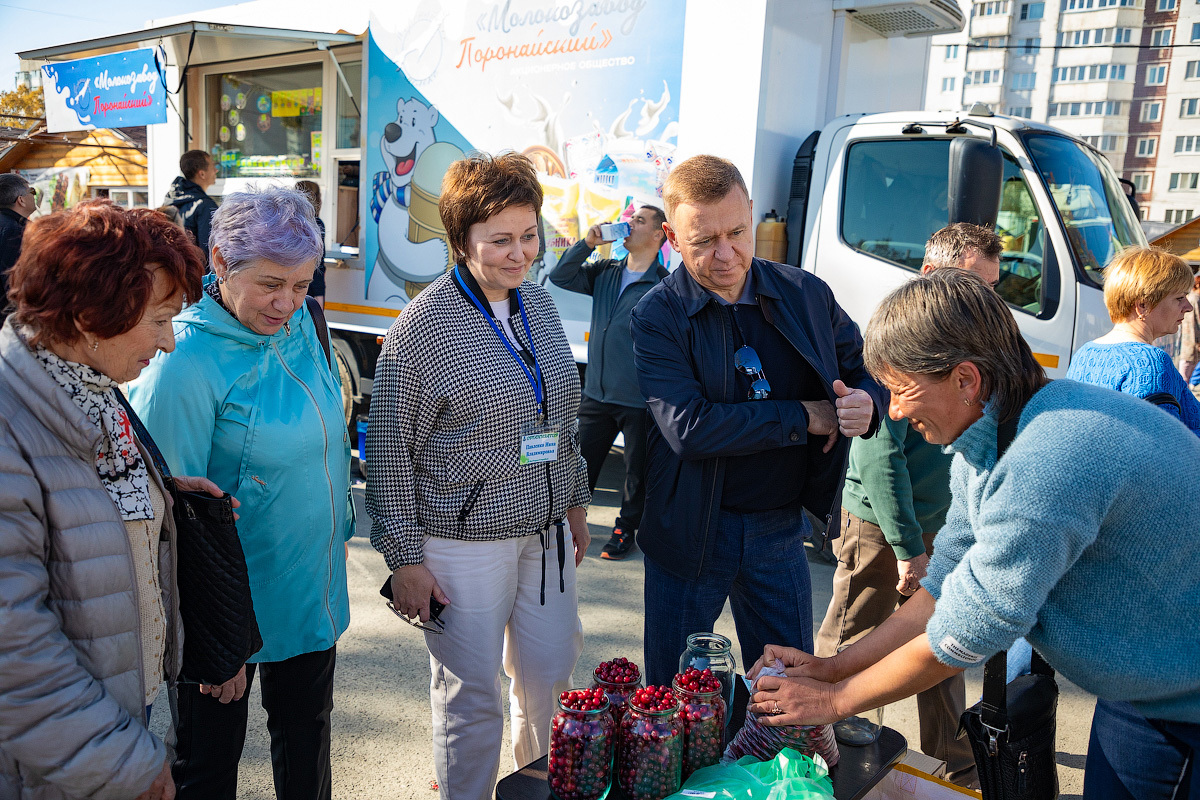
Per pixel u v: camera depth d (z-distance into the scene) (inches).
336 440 75.1
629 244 168.1
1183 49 2224.4
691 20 164.1
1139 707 54.9
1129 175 2321.6
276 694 74.5
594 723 59.1
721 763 63.2
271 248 65.0
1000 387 52.0
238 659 60.1
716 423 76.3
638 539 86.9
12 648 43.8
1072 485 47.6
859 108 189.3
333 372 79.8
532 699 85.1
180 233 53.3
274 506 69.9
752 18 158.4
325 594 74.1
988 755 58.8
